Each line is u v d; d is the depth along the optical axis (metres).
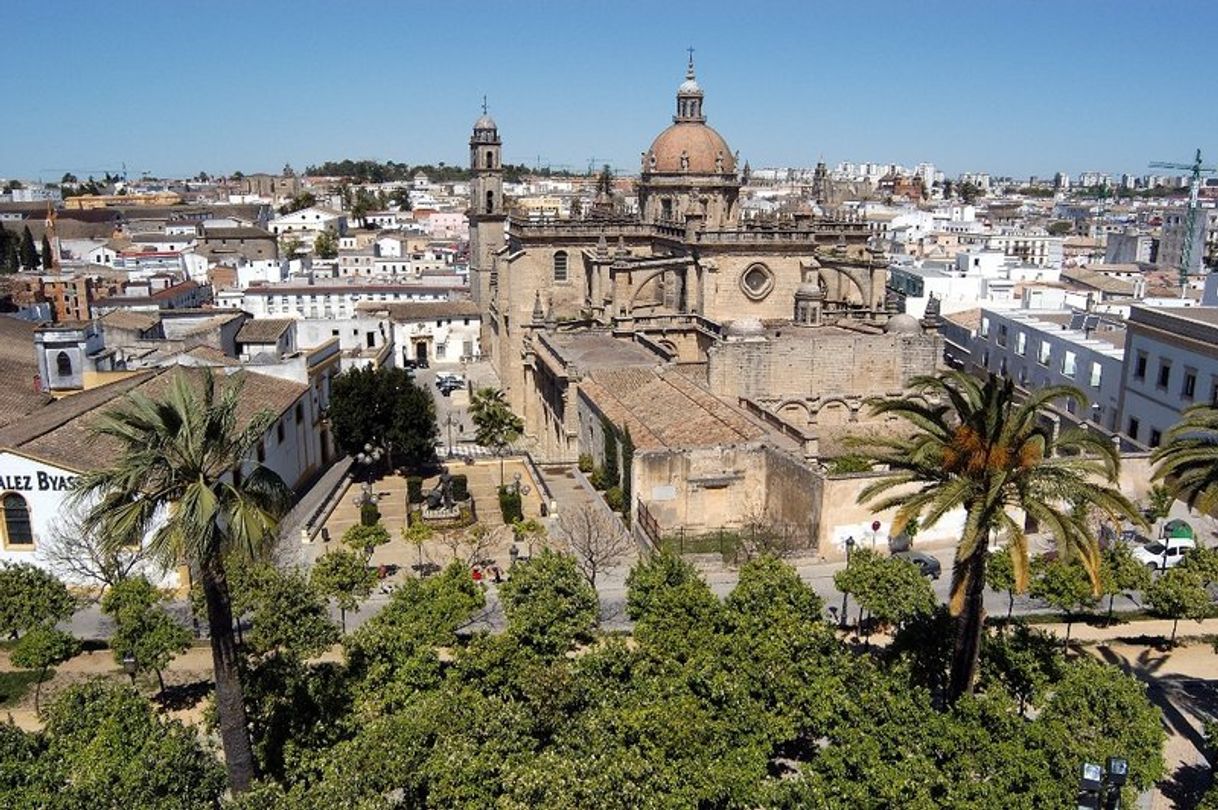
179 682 42.50
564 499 66.31
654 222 102.44
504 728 29.72
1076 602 42.72
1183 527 56.41
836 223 105.56
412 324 135.75
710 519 60.06
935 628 36.34
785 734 31.83
